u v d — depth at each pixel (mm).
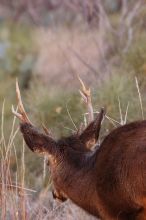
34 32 57000
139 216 15852
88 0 41156
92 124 17734
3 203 19594
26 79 47281
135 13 38000
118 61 35250
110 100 28156
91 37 39594
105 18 39438
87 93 18906
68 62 37812
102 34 38812
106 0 46750
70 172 17047
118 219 16172
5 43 57188
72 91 31000
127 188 15711
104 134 25469
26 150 27469
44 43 44969
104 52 37969
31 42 56125
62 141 17438
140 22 37344
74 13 49281
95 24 41031
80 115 27734
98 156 16547
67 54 39906
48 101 30531
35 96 32406
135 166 15492
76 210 20531
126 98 28188
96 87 30547
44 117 29953
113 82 29250
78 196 16922
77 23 44719
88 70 35188
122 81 29438
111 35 37906
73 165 17062
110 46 37812
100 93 28688
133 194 15656
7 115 33281
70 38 41219
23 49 55062
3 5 61594
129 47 35156
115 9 46438
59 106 29969
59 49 42062
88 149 17547
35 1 55281
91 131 17672
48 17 53438
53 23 45938
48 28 49281
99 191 16359
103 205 16391
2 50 55375
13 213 19516
